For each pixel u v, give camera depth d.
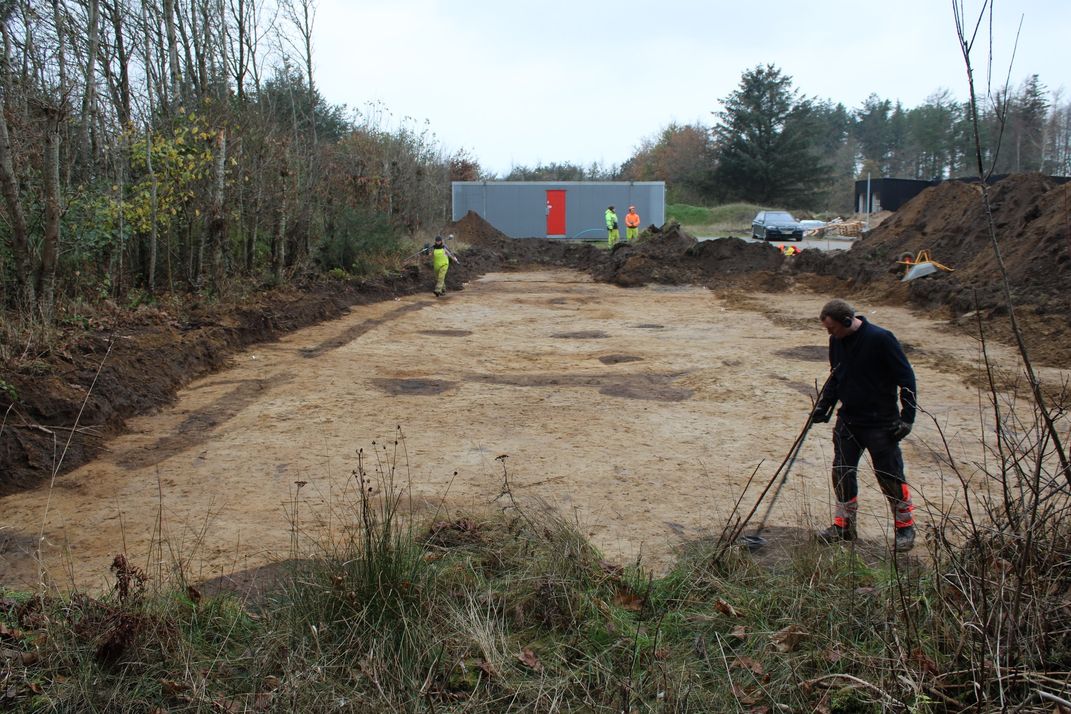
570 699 3.70
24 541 5.65
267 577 4.94
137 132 13.86
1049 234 15.02
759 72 64.81
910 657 3.59
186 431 8.30
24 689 3.62
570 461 7.38
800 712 3.56
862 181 49.62
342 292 18.33
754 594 4.48
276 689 3.57
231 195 16.73
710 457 7.46
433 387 10.42
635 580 4.65
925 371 10.84
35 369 8.09
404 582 4.21
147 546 5.52
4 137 9.88
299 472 7.05
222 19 16.20
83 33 13.59
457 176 50.38
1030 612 3.51
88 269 13.05
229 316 13.12
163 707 3.58
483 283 24.47
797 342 13.57
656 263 24.14
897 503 4.99
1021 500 3.68
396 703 3.56
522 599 4.34
